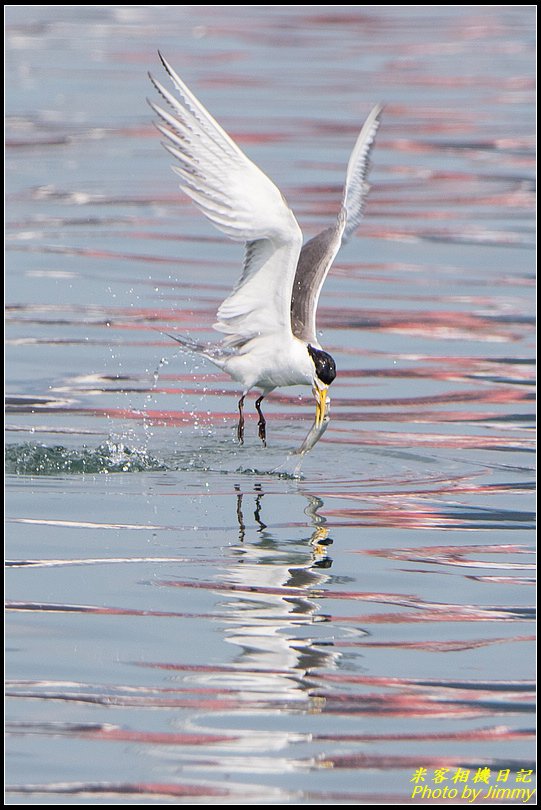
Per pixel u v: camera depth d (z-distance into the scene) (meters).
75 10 51.97
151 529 12.77
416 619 10.88
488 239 26.42
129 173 30.48
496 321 21.59
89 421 16.58
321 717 9.31
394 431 16.58
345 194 15.36
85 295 22.19
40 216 26.97
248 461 15.30
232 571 11.73
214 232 26.56
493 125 35.84
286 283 13.45
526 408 17.59
